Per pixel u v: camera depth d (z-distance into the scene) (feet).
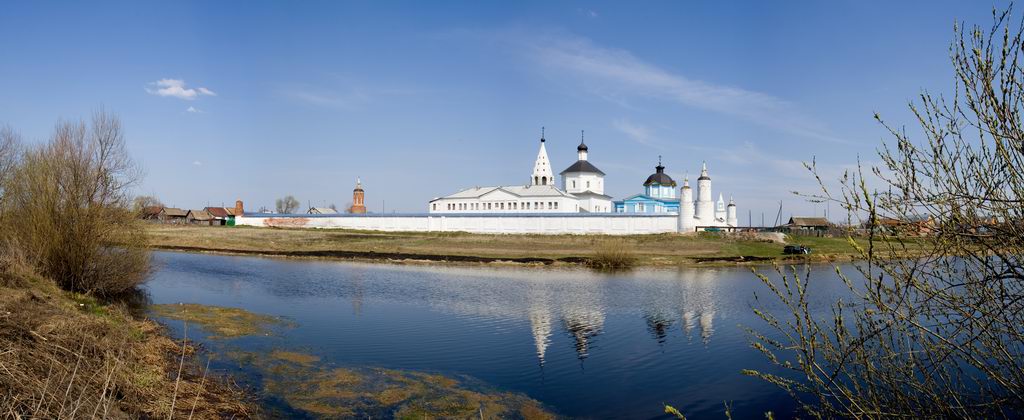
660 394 50.03
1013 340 18.90
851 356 27.50
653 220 252.62
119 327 57.47
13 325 40.93
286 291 111.65
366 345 65.57
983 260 17.03
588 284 129.08
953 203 16.55
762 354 61.72
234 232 257.75
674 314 89.51
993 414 21.18
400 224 287.07
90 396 35.09
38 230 81.10
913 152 17.22
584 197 335.06
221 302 95.04
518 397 49.26
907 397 22.56
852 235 18.47
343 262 182.60
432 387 51.06
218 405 43.04
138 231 91.61
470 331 74.90
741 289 118.11
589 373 55.88
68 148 84.12
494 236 253.44
